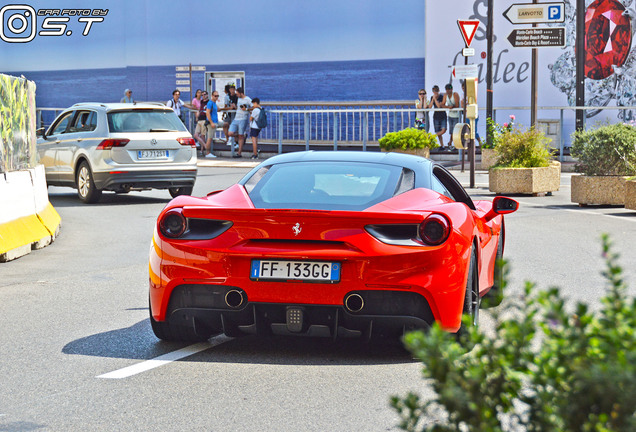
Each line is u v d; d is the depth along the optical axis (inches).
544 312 197.6
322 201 473.4
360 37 2196.1
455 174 1802.4
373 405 392.8
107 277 757.9
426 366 197.6
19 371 456.1
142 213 1252.5
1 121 893.2
